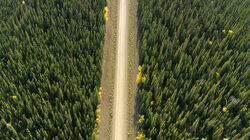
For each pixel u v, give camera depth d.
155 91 30.23
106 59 37.25
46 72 31.41
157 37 37.59
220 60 33.09
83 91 30.12
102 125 30.42
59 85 30.98
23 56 34.41
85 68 32.78
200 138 28.14
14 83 30.97
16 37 35.78
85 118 28.34
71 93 29.86
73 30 36.91
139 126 30.11
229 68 32.41
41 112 28.86
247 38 35.59
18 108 27.97
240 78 31.50
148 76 30.81
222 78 31.02
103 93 33.31
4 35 35.34
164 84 32.72
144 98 29.48
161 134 26.56
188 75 32.66
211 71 30.98
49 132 27.42
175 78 32.84
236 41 35.50
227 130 27.53
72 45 34.22
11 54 33.34
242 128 28.48
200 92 31.22
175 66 32.12
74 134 27.70
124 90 33.84
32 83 30.31
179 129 28.69
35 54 33.06
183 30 36.59
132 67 36.41
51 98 30.70
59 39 35.91
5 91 29.94
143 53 34.94
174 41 35.47
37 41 34.91
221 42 34.91
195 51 34.34
